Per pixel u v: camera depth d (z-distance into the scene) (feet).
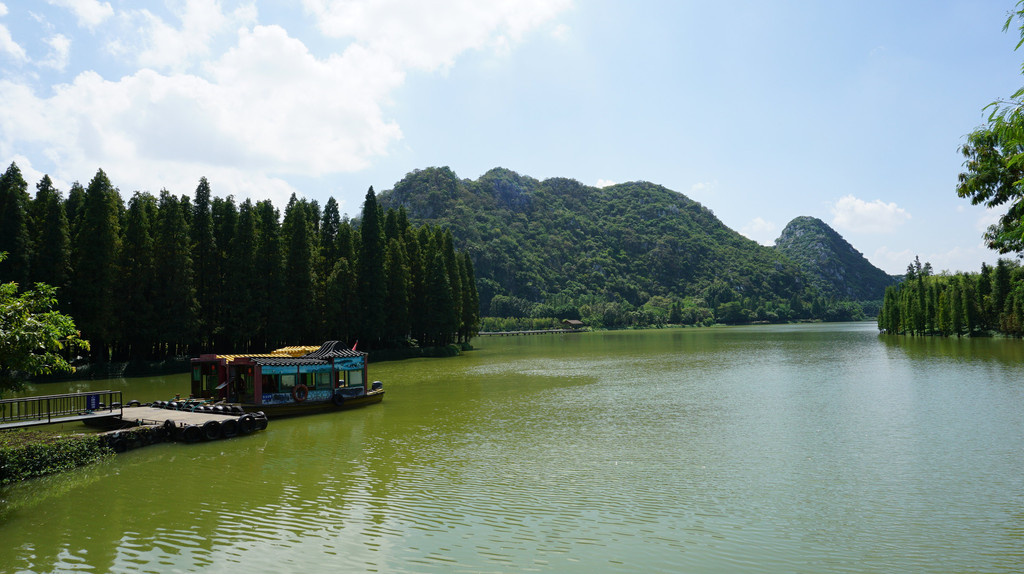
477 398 142.51
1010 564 45.62
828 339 439.22
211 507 60.80
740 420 108.06
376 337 288.30
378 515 58.08
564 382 176.86
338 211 305.94
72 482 70.69
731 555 48.06
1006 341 321.32
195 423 94.63
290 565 46.55
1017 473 69.92
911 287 436.76
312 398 121.19
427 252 333.01
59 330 64.39
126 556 48.62
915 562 46.34
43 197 215.51
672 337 554.87
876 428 97.71
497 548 49.67
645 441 91.15
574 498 62.95
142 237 210.59
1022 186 41.42
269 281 243.60
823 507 59.36
